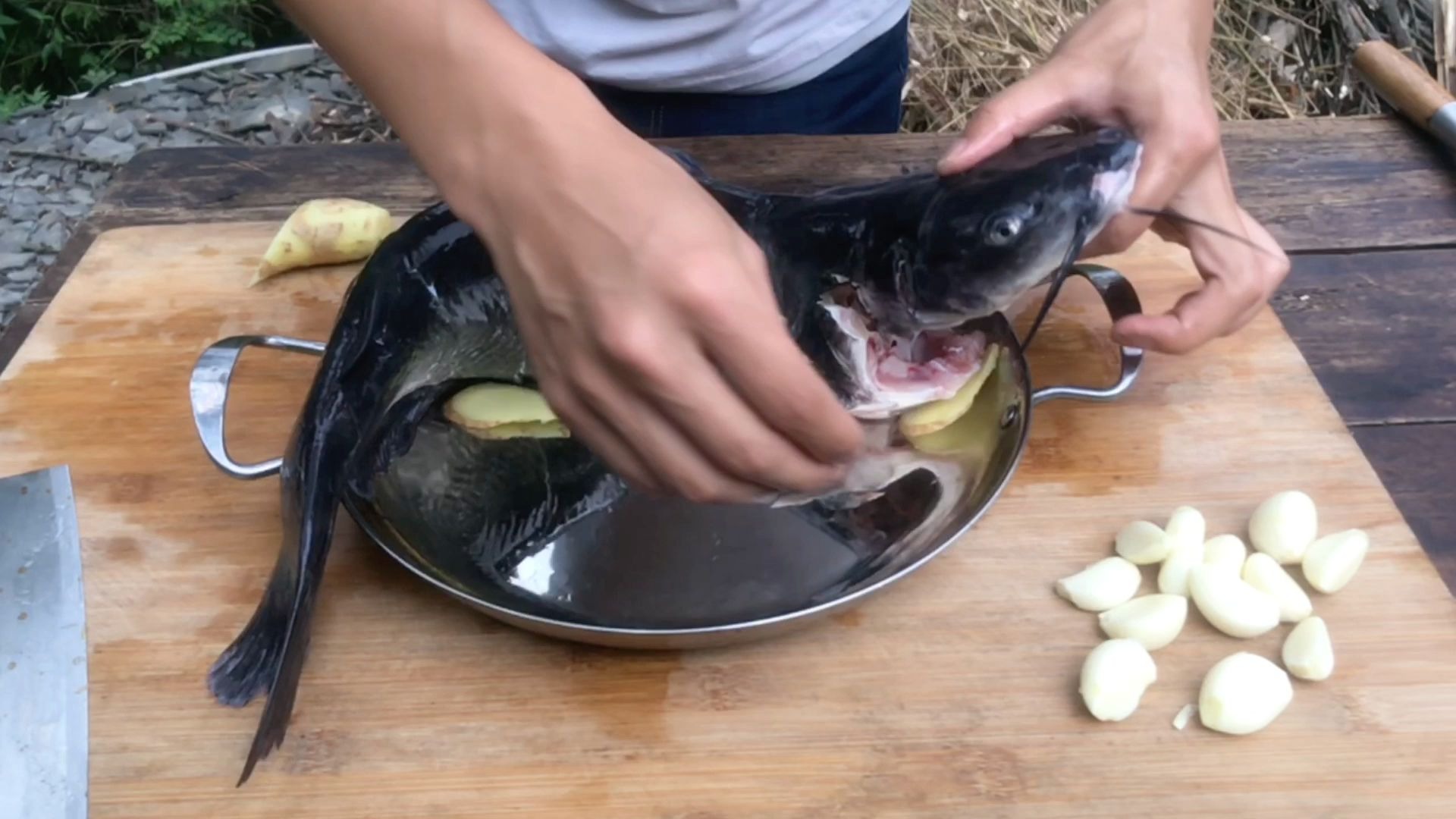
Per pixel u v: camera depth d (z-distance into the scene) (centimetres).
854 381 74
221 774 64
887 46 125
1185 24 76
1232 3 198
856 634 71
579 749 65
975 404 83
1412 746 64
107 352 94
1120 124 75
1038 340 94
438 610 72
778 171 111
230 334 96
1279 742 64
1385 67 118
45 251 183
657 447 56
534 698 68
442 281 83
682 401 54
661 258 51
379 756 65
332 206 101
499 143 53
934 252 69
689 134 121
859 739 65
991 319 83
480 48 53
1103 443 84
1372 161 112
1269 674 65
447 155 54
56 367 93
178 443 86
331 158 118
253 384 92
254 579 76
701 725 66
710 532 76
